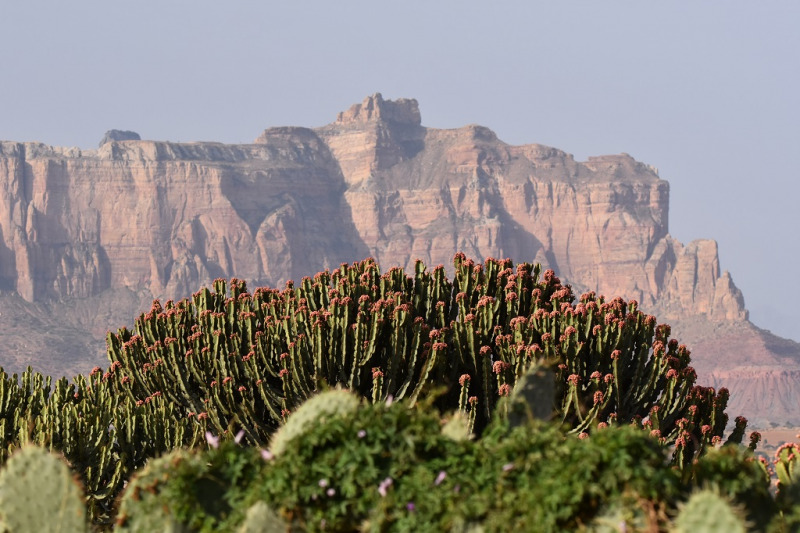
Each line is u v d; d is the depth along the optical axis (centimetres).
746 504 2272
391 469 2277
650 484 2080
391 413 2364
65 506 2523
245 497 2323
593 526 2062
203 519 2311
